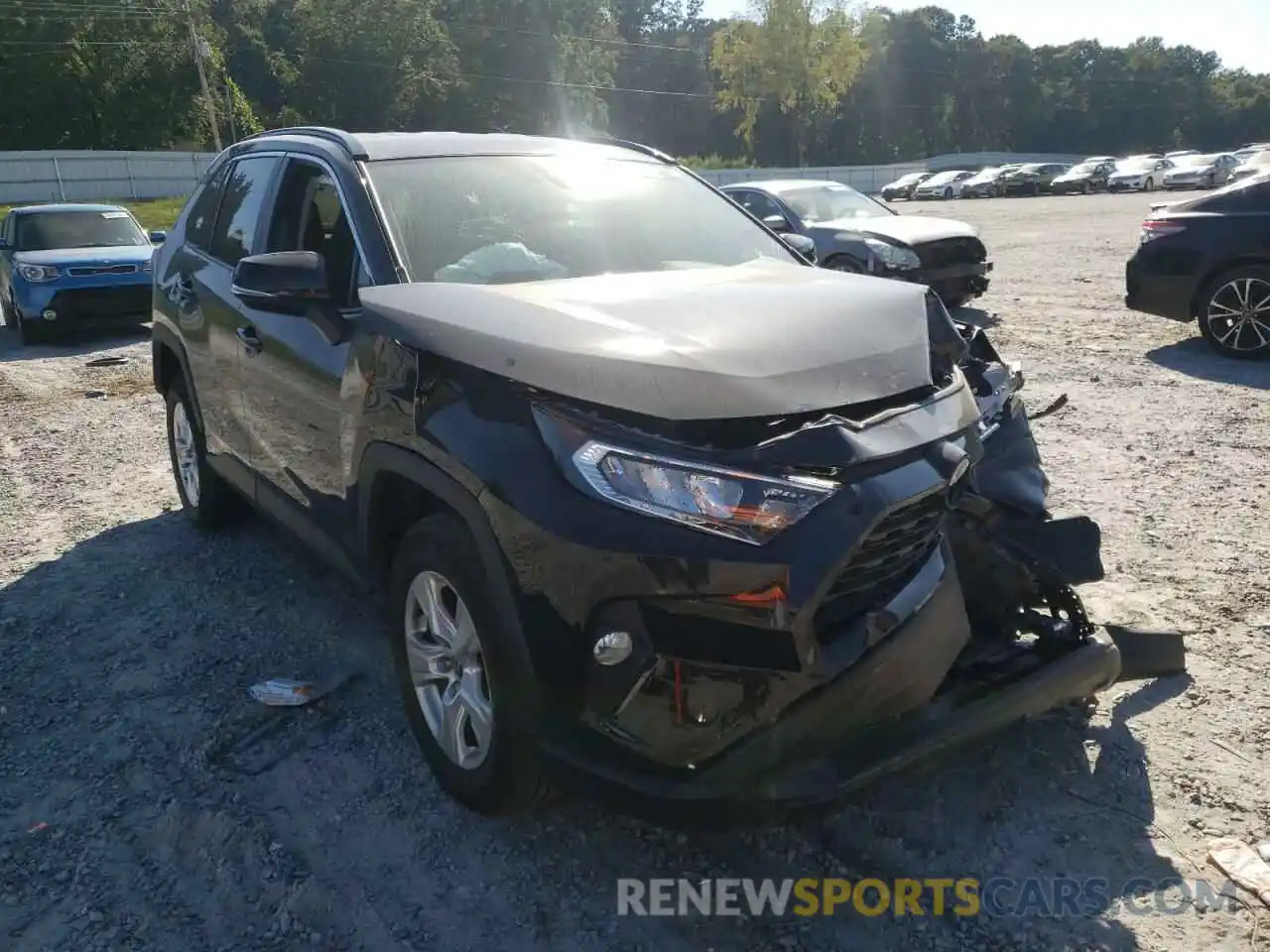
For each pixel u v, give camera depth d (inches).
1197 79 4099.4
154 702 147.2
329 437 134.9
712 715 94.6
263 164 177.3
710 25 3993.6
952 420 108.4
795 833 116.0
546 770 101.9
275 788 126.4
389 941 102.0
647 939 101.6
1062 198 1721.2
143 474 260.7
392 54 2471.7
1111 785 121.9
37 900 108.7
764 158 3184.1
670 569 91.5
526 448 99.2
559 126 2694.4
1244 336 337.7
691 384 96.3
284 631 167.8
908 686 102.2
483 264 134.6
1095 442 251.3
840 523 93.4
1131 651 133.8
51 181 1903.3
